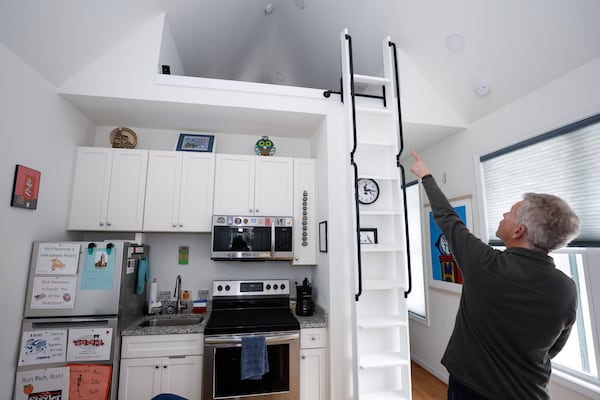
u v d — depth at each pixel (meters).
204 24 2.93
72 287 2.06
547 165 2.23
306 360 2.39
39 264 2.05
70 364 2.00
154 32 2.46
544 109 2.23
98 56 2.36
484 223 2.76
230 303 2.85
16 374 1.92
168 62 2.73
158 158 2.68
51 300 2.03
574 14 1.82
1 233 1.81
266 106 2.59
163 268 2.91
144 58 2.43
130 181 2.61
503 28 2.13
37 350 1.97
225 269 3.01
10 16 1.69
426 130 3.03
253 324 2.31
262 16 3.42
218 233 2.61
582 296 2.03
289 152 3.33
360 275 2.29
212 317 2.53
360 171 2.70
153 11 2.39
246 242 2.65
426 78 2.88
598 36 1.82
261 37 3.77
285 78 4.40
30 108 2.02
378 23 2.72
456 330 1.26
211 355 2.19
